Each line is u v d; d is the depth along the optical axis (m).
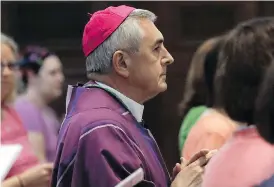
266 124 3.33
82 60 9.35
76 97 4.23
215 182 3.37
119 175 3.85
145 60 4.13
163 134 9.18
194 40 9.17
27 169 5.38
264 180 3.26
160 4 9.13
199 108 5.72
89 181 3.88
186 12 9.16
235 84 3.62
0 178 4.66
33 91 7.86
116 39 4.13
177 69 9.16
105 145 3.88
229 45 3.76
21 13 9.30
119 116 4.06
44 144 7.50
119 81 4.18
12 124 5.61
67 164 3.96
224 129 4.87
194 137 4.98
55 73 7.98
